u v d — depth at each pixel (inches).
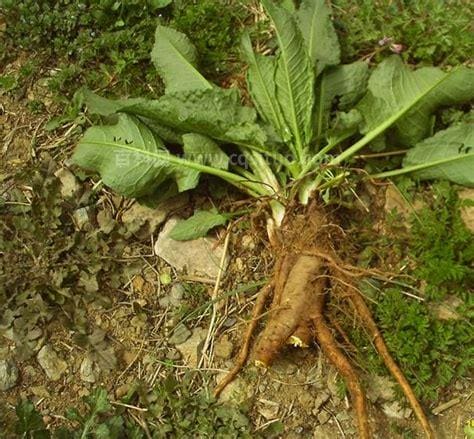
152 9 38.9
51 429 33.2
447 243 32.8
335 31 36.4
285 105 34.3
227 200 36.0
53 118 38.3
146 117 34.1
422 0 37.6
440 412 32.5
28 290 34.4
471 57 36.5
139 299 35.3
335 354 31.3
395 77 33.9
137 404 33.4
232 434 32.3
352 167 35.1
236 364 32.8
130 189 34.0
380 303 32.6
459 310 32.3
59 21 38.7
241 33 38.6
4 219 36.3
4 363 33.8
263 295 33.0
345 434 32.5
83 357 34.2
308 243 32.8
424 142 33.9
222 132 33.9
